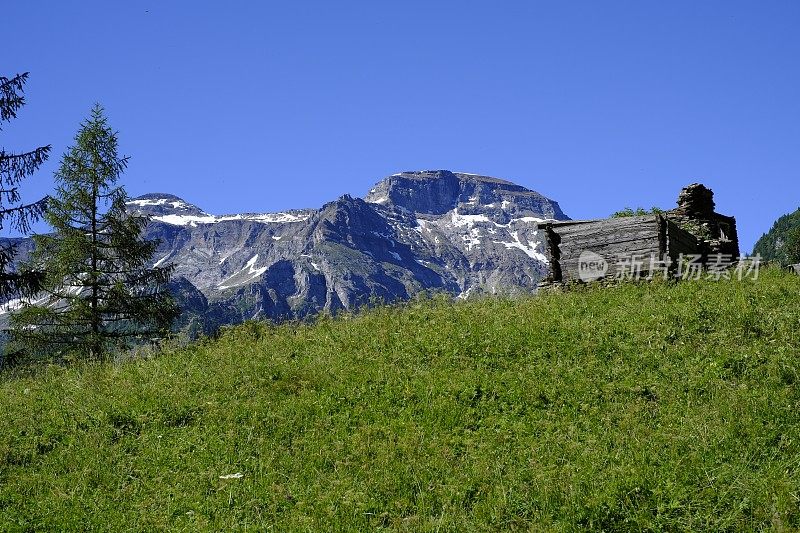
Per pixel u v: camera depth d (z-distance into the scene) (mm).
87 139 32000
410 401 14055
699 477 10258
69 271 30406
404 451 12133
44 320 29562
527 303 19922
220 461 12453
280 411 14125
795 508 9438
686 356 14609
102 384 16797
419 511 10445
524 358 15492
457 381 14555
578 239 24500
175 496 11391
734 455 10758
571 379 14156
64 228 30797
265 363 16781
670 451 11031
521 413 13250
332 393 14695
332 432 13172
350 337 18078
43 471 12742
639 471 10398
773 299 17266
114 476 12328
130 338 30766
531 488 10516
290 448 12773
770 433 11164
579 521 9664
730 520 9383
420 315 19391
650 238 23047
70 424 14477
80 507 11336
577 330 16484
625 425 12078
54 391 16797
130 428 14258
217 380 16062
